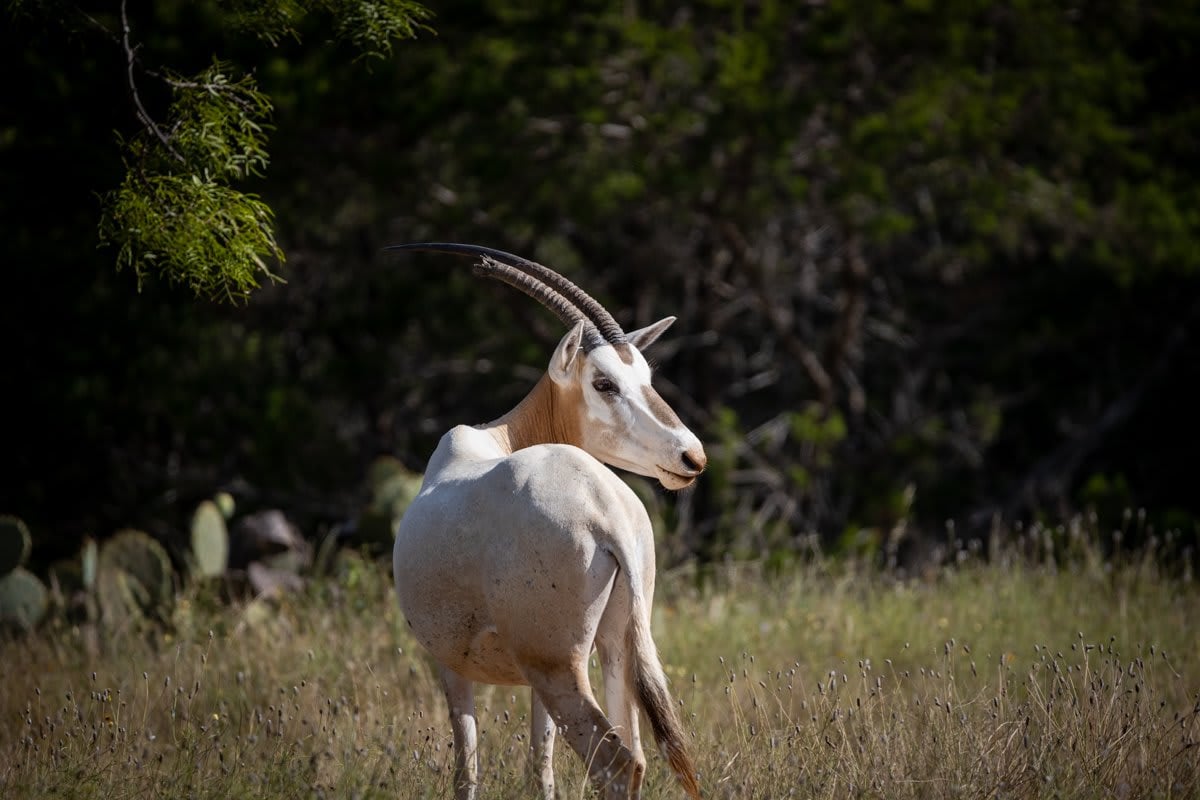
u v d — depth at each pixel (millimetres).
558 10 54375
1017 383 79750
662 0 59219
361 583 33188
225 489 62750
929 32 56688
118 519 63406
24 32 26766
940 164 59031
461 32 56125
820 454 64812
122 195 22812
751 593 36062
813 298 73875
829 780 18203
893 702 21844
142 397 60406
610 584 16781
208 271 23281
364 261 63844
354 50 51188
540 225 59062
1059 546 37531
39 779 18891
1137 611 30734
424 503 18297
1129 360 77438
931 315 78812
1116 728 19250
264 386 63438
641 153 55781
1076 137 59375
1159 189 60344
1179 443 76750
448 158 58250
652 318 70000
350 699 25531
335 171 57031
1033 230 68688
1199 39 62281
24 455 61000
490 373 67938
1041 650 25234
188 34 47938
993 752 18812
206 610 33375
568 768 19203
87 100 47906
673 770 16328
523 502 16859
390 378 66125
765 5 55438
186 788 18438
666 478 20125
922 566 42000
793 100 55375
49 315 56438
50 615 34250
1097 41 61031
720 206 59188
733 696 22031
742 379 78312
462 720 18578
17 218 53469
